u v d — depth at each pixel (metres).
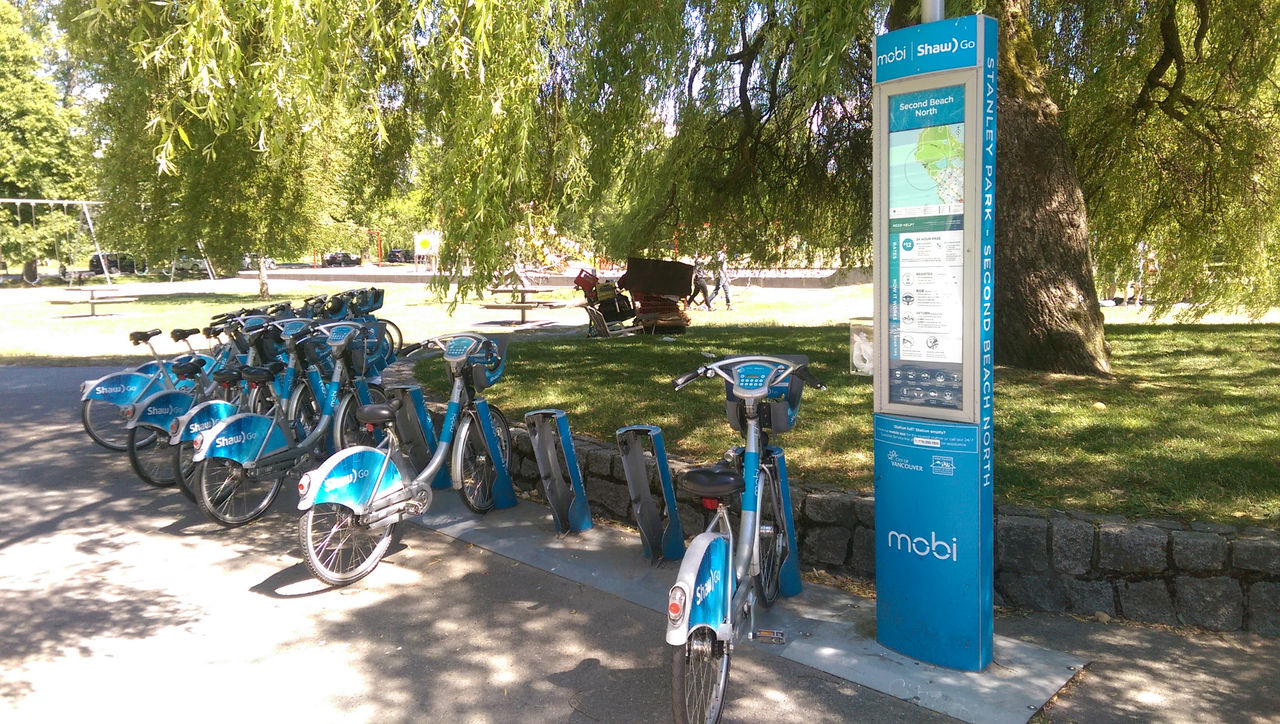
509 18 5.15
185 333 7.60
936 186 3.47
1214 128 10.70
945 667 3.65
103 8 5.93
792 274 31.12
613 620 4.29
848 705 3.44
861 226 12.57
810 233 13.09
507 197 5.87
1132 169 11.16
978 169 3.34
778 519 4.26
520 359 10.41
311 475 4.54
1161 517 4.33
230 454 5.56
